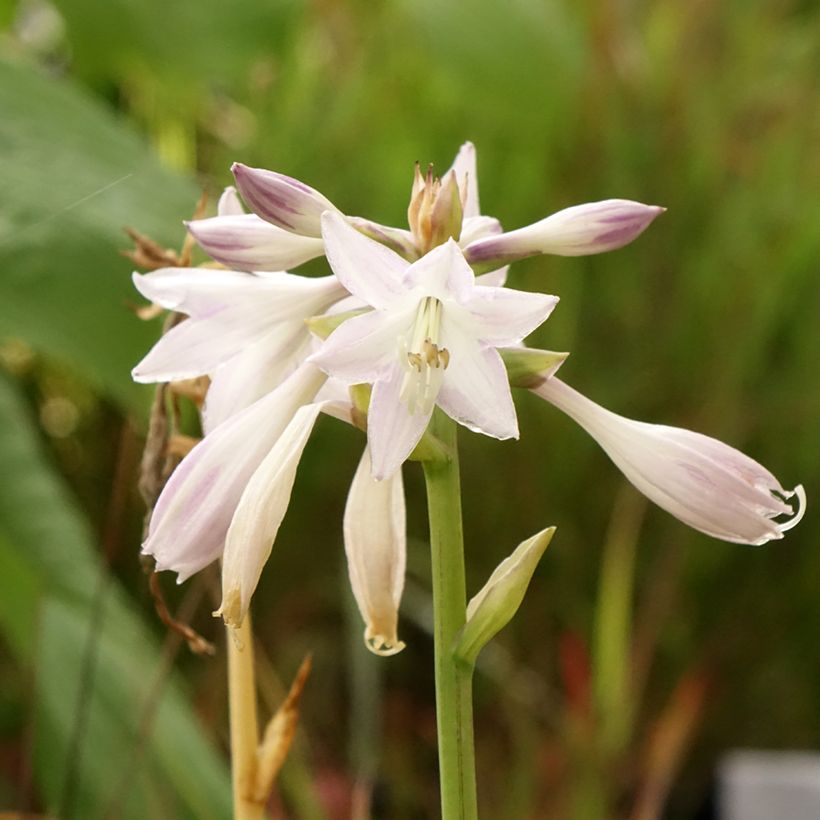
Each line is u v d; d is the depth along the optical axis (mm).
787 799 614
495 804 630
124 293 453
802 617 733
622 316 768
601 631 627
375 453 292
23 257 447
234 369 320
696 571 727
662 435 313
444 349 299
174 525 296
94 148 477
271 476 295
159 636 675
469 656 305
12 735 660
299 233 304
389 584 323
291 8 701
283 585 734
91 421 775
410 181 763
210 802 450
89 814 440
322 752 679
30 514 470
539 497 727
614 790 576
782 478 746
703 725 715
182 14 679
